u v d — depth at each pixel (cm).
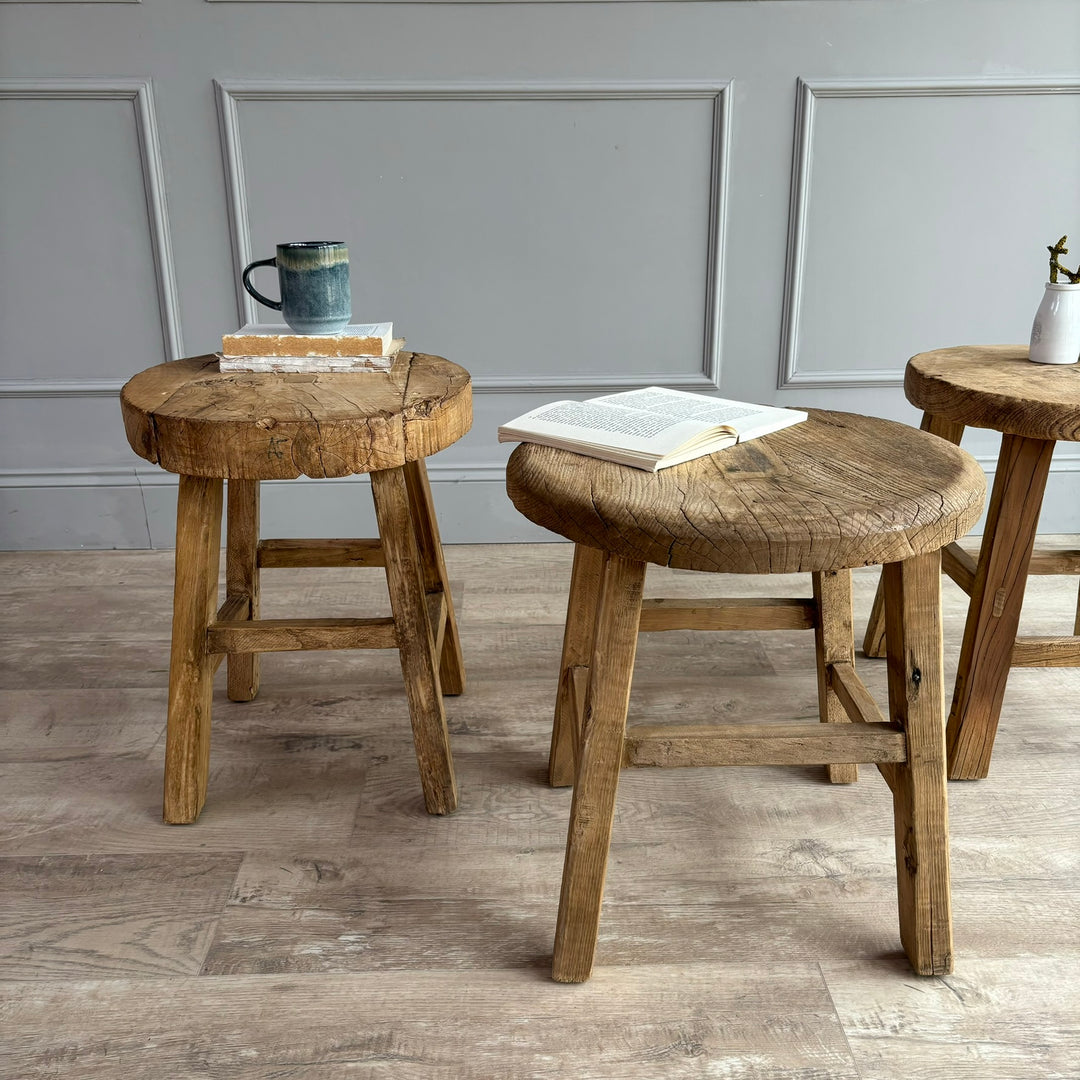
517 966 106
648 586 208
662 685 167
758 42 198
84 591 206
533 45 198
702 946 109
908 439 108
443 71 200
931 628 95
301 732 153
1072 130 206
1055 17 198
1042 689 164
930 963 104
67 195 204
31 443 222
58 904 115
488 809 134
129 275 211
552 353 221
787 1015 99
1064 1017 99
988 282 218
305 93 198
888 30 198
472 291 215
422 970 106
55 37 194
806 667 173
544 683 169
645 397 125
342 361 133
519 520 231
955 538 90
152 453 114
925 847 100
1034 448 123
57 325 214
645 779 140
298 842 127
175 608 123
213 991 103
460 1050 96
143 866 122
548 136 204
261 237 210
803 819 131
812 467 99
